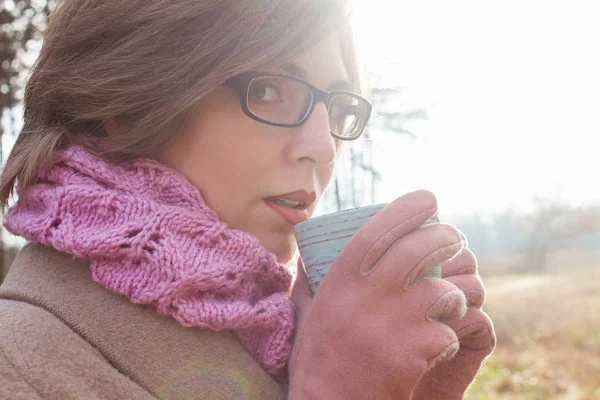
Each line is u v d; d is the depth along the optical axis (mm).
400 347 762
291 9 861
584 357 9508
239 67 841
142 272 808
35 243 908
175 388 807
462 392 1043
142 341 812
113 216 828
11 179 928
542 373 8555
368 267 803
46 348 738
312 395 788
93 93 883
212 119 883
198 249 836
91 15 902
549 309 14070
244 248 871
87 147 901
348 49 1107
